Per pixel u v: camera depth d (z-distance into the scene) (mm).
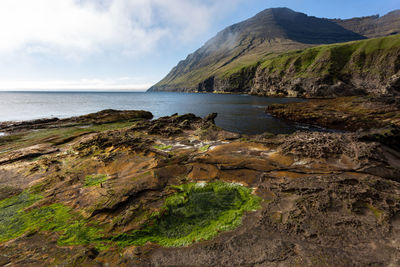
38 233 7594
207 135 21453
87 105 80438
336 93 89625
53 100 114312
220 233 7164
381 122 28719
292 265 5586
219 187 10555
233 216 8086
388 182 9211
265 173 11695
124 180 11289
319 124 35312
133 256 6258
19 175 12945
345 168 11430
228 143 18234
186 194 9922
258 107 65188
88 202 9375
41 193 10594
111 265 5922
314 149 13344
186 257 6156
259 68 148750
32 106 75625
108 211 8641
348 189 8500
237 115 47906
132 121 38469
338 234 6523
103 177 12148
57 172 13070
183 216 8336
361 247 6008
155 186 10430
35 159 16250
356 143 13633
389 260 5480
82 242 7035
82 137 23516
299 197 8688
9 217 8688
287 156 13531
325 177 10055
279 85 120562
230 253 6195
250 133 30047
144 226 7656
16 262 6172
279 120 40781
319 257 5746
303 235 6664
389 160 12352
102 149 17109
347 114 34094
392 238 6207
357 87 88062
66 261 6125
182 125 26734
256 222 7629
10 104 83688
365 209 7539
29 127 30438
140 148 16375
